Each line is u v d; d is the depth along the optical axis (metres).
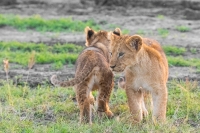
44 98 13.48
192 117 11.95
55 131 10.87
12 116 11.90
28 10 27.72
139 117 11.27
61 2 28.28
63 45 19.50
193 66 16.83
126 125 11.05
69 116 12.19
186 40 20.55
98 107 11.70
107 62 11.84
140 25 23.53
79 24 23.64
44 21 23.83
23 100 13.34
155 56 11.14
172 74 15.78
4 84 14.70
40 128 11.14
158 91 11.09
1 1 28.78
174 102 12.77
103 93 11.62
